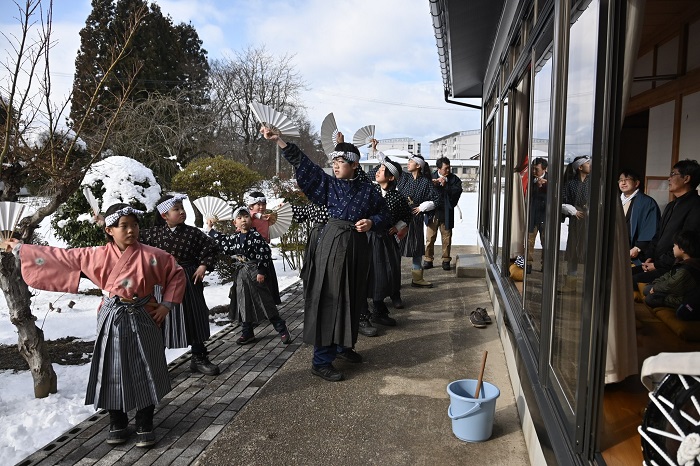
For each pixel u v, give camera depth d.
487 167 8.13
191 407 3.55
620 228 2.53
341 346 3.88
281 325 4.88
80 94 6.05
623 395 2.60
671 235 4.11
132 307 3.03
